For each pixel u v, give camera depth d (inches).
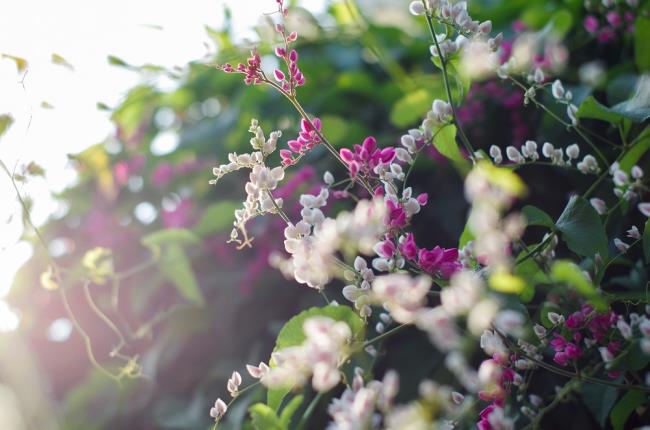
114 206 54.6
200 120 56.3
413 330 33.9
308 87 46.2
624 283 29.5
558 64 33.7
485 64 26.4
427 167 38.4
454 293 20.6
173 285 46.4
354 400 21.2
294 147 25.6
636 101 28.0
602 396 26.8
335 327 21.5
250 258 44.4
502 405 23.3
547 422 30.1
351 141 40.6
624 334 23.3
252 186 24.8
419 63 44.6
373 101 44.6
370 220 21.8
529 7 41.0
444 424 23.4
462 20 25.6
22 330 51.6
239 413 35.1
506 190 22.9
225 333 41.9
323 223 22.2
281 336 25.5
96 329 50.4
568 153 27.4
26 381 45.7
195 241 40.5
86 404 45.0
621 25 34.3
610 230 30.0
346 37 41.0
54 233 54.9
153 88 45.9
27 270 52.0
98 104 37.3
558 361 24.8
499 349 23.4
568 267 22.8
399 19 46.0
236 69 26.0
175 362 43.0
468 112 37.0
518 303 24.4
